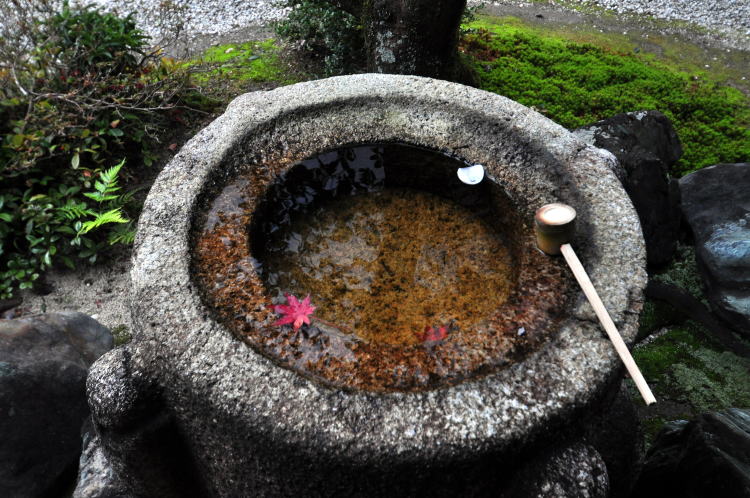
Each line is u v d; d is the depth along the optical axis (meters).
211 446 1.32
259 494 1.32
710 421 1.88
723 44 4.88
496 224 1.82
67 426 1.97
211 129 1.88
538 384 1.22
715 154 3.57
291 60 4.27
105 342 2.32
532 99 3.93
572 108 3.88
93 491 1.74
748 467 1.68
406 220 1.90
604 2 5.51
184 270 1.44
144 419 1.33
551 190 1.74
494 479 1.21
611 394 1.31
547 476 1.19
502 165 1.87
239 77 4.04
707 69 4.55
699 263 2.84
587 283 1.39
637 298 1.40
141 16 5.00
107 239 2.84
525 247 1.62
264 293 1.48
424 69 3.39
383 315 1.60
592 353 1.28
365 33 3.48
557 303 1.46
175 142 3.38
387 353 1.35
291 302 1.45
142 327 1.33
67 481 1.96
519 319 1.43
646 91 4.12
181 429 1.37
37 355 2.02
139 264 1.45
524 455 1.19
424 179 1.97
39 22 3.10
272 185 1.80
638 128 3.16
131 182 3.12
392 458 1.11
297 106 1.97
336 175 1.95
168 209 1.60
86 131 2.85
